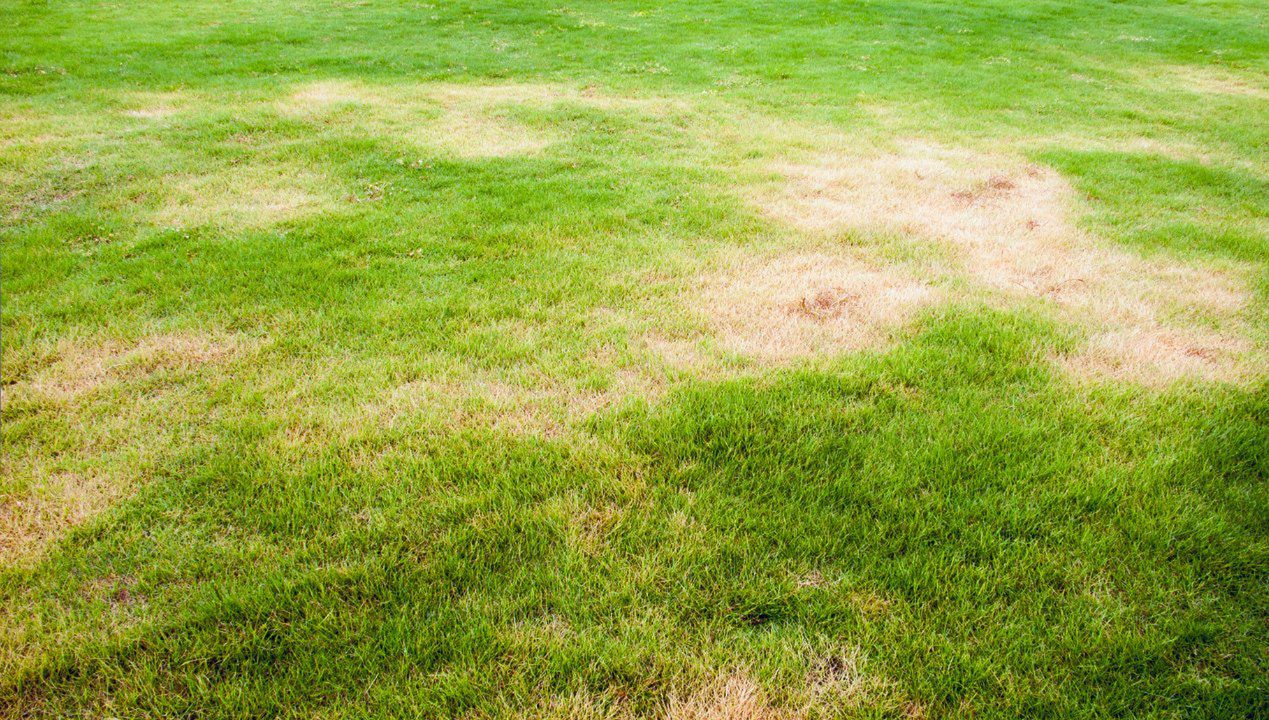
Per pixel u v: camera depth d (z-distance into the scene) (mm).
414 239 6254
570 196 7438
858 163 8867
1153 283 5707
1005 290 5531
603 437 3697
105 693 2402
